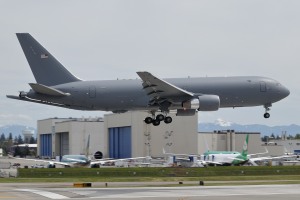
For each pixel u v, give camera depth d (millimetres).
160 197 72438
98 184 104312
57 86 112375
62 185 100750
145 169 140000
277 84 114562
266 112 116875
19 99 111312
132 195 76375
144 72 100125
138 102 112562
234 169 143750
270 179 120812
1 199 68125
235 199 69312
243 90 113125
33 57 112312
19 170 135125
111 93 112125
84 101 112250
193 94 111062
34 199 68375
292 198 71188
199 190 86750
